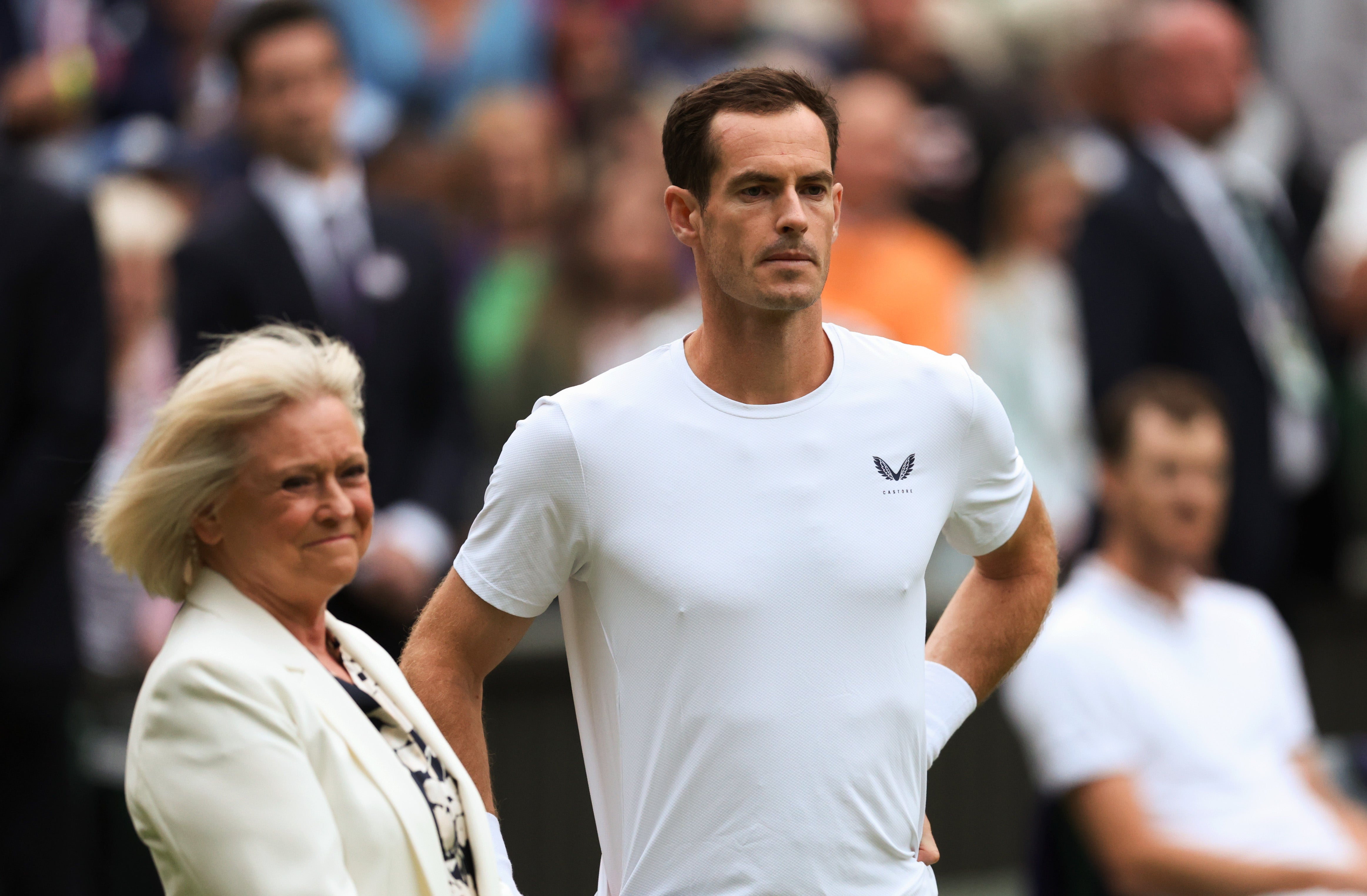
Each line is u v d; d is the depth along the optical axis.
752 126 8.80
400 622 17.61
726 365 9.12
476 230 24.05
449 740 9.59
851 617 8.98
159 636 20.45
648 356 9.41
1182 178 22.02
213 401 9.08
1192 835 16.11
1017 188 26.89
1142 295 21.34
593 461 9.03
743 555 8.91
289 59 17.62
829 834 8.89
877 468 9.14
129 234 21.16
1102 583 16.59
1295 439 23.36
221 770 8.65
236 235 17.47
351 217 18.09
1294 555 25.97
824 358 9.28
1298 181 29.06
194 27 25.69
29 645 17.38
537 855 21.55
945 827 23.88
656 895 9.09
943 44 29.02
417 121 25.92
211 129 23.50
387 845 8.91
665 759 9.03
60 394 17.59
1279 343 23.00
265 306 17.41
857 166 24.41
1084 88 28.08
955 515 9.77
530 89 26.69
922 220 27.38
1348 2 31.42
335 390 9.41
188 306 17.28
